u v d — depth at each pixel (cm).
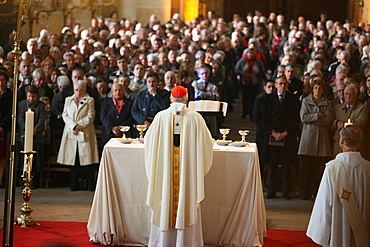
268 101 1249
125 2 2838
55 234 997
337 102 1263
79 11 2652
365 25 2783
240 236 941
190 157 911
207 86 1440
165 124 914
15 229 1016
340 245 809
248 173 938
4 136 1273
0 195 1241
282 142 1238
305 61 2031
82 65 1653
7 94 1281
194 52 1914
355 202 805
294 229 1061
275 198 1262
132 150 949
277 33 2548
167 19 2845
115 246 955
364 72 1544
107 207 952
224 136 995
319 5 3838
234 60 2098
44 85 1343
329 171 811
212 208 947
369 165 809
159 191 921
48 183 1313
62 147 1276
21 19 905
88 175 1286
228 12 3850
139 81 1427
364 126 1186
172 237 927
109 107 1262
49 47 1811
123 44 1983
